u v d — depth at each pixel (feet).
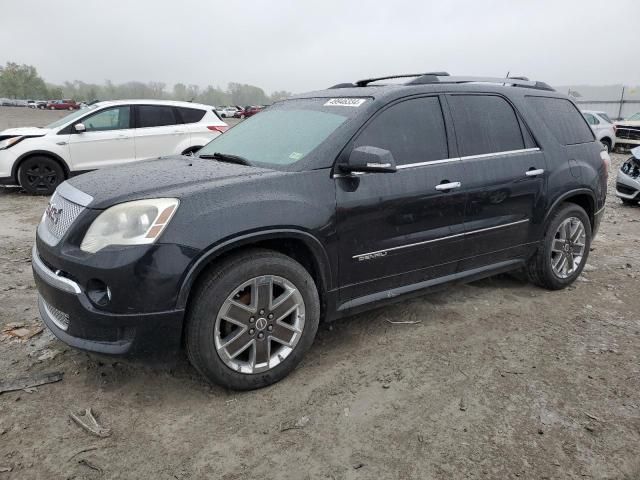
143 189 9.44
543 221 14.58
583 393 10.12
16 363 10.86
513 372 10.85
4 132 30.25
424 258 12.17
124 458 8.19
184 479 7.79
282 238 9.98
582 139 15.96
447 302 14.53
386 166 10.16
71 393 9.84
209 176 10.14
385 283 11.76
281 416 9.29
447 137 12.50
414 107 12.11
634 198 29.53
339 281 10.94
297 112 12.82
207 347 9.34
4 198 29.81
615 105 107.24
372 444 8.59
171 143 32.50
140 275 8.69
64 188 10.62
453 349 11.81
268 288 9.82
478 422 9.18
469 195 12.60
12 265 17.31
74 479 7.73
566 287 15.96
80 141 30.60
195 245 8.93
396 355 11.50
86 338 9.21
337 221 10.53
